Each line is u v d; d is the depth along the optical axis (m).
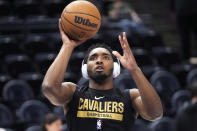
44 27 13.03
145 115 3.84
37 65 11.43
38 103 9.52
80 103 3.84
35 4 14.05
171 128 9.33
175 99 10.50
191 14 12.93
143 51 12.16
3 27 12.81
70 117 3.87
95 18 3.90
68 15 3.85
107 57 3.83
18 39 12.59
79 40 3.90
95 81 3.87
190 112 6.67
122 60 3.71
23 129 9.11
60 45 12.23
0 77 10.54
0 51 11.83
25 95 10.06
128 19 14.23
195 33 13.80
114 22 13.89
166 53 12.74
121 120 3.80
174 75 12.14
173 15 13.64
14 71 11.15
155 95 3.71
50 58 11.42
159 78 11.03
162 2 16.47
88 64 3.85
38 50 12.06
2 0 14.14
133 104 3.88
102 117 3.78
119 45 12.29
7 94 9.98
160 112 3.80
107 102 3.83
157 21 15.90
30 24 12.97
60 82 3.71
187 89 11.15
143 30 13.80
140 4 16.44
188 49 13.44
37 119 9.36
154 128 9.23
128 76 10.53
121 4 14.41
